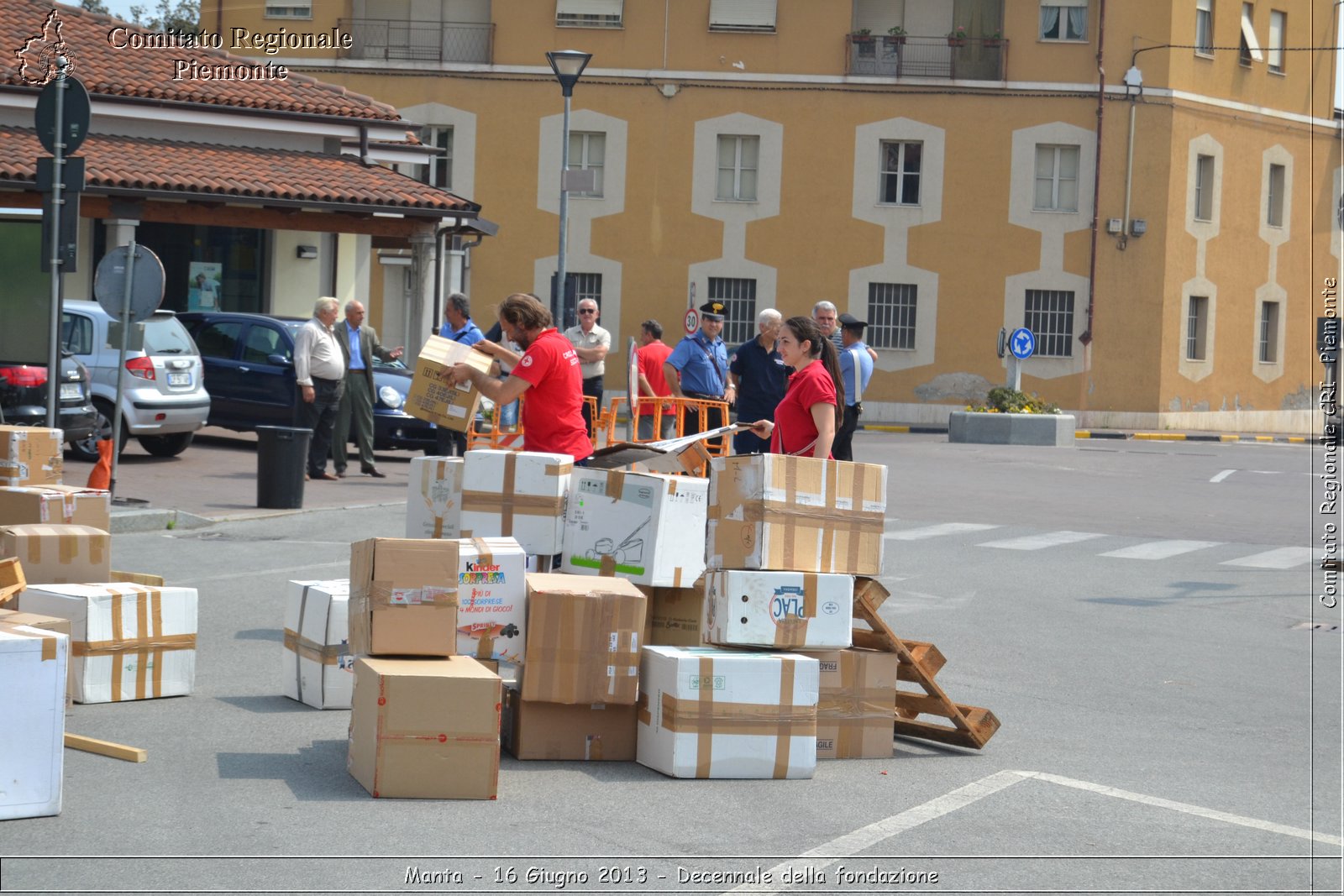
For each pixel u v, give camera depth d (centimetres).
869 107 3934
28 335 1434
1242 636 1088
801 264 3975
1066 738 764
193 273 2636
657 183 3975
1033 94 3916
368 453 1873
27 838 539
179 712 746
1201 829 608
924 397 3988
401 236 2650
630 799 620
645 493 778
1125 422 3975
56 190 1310
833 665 707
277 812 580
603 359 1705
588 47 3953
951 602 1181
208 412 2039
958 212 3944
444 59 3981
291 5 3981
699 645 768
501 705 670
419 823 572
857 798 636
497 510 807
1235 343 4194
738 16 3947
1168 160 3950
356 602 655
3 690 555
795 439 805
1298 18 4256
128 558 1220
